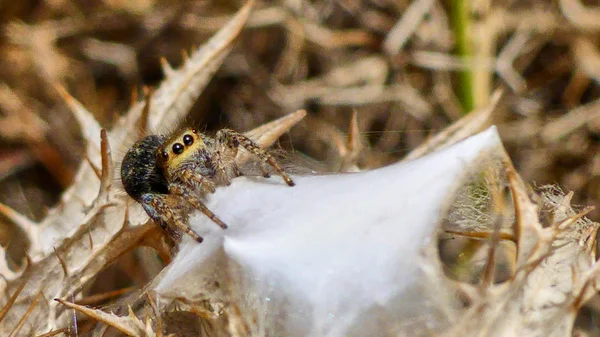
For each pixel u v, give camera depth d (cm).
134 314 14
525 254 14
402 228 14
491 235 14
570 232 14
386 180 14
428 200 14
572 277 14
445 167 14
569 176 19
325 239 14
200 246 14
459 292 14
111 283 18
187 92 16
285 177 15
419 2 19
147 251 16
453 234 15
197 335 14
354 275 14
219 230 14
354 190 14
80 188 16
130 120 16
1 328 15
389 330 14
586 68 19
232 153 15
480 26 19
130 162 15
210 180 15
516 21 19
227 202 15
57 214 16
